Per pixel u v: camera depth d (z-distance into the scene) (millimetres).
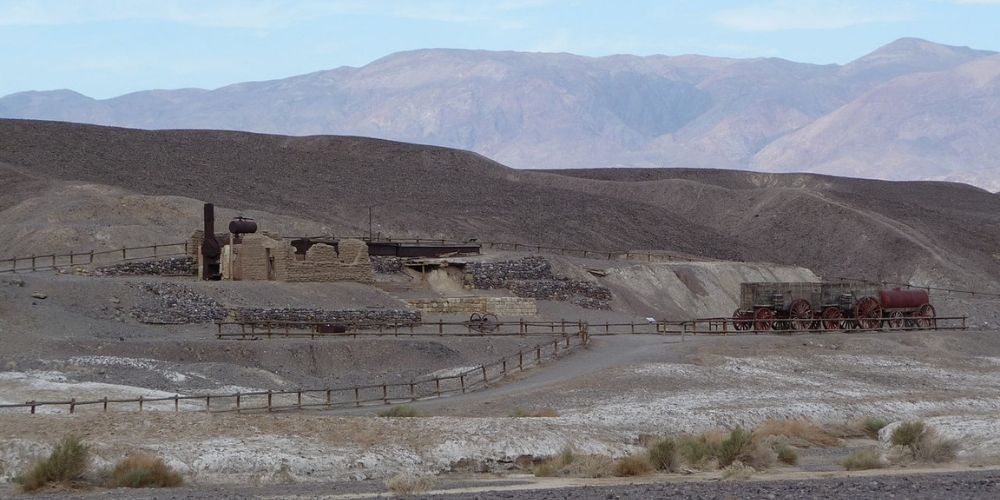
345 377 60625
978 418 48344
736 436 39469
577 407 52125
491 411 50906
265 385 55625
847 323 87562
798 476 35344
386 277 93750
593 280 107688
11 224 112188
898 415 54094
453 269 96125
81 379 52562
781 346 73625
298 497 31297
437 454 38531
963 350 82312
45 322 64000
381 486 34188
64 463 33906
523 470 38594
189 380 54406
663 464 37906
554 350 68562
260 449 37156
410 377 61125
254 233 84375
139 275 84438
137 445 37000
